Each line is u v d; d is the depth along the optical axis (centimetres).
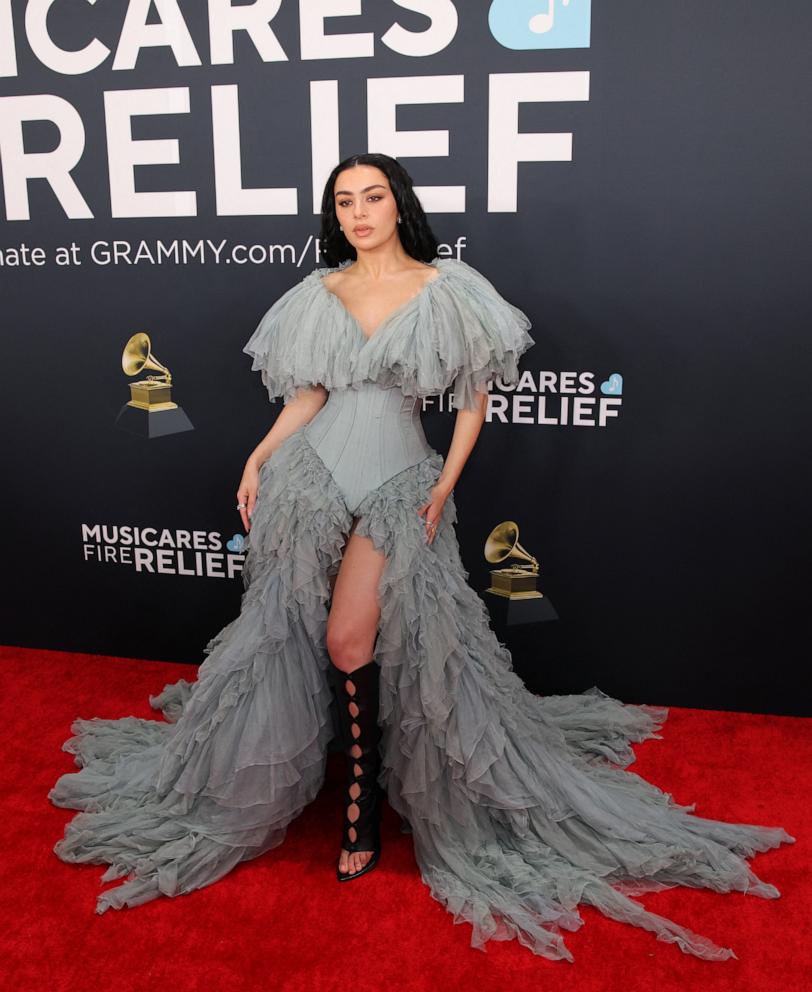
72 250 285
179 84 267
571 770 215
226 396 286
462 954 175
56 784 228
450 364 191
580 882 192
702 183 244
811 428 253
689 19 237
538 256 256
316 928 183
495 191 255
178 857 197
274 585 204
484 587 280
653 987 167
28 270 289
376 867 202
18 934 181
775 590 265
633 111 244
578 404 263
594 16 241
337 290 206
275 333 213
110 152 275
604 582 274
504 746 202
